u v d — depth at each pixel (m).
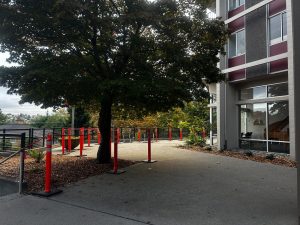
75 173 9.23
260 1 16.27
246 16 17.02
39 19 8.02
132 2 8.85
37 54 9.09
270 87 16.52
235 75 17.64
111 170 9.84
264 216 5.75
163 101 10.35
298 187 5.16
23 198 6.83
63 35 8.64
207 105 21.41
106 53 9.55
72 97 9.24
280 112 15.97
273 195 7.24
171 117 25.45
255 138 17.55
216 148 18.25
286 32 14.70
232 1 18.61
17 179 7.69
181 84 9.32
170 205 6.41
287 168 11.09
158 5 9.04
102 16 8.59
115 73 9.62
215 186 8.06
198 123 21.41
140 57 9.40
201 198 6.93
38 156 11.10
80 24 8.28
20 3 8.02
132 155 13.99
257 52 16.22
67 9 7.56
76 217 5.71
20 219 5.61
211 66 10.31
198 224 5.36
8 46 8.92
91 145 19.34
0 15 7.80
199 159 13.00
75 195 7.07
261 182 8.62
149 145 11.92
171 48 9.55
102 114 11.03
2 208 6.20
